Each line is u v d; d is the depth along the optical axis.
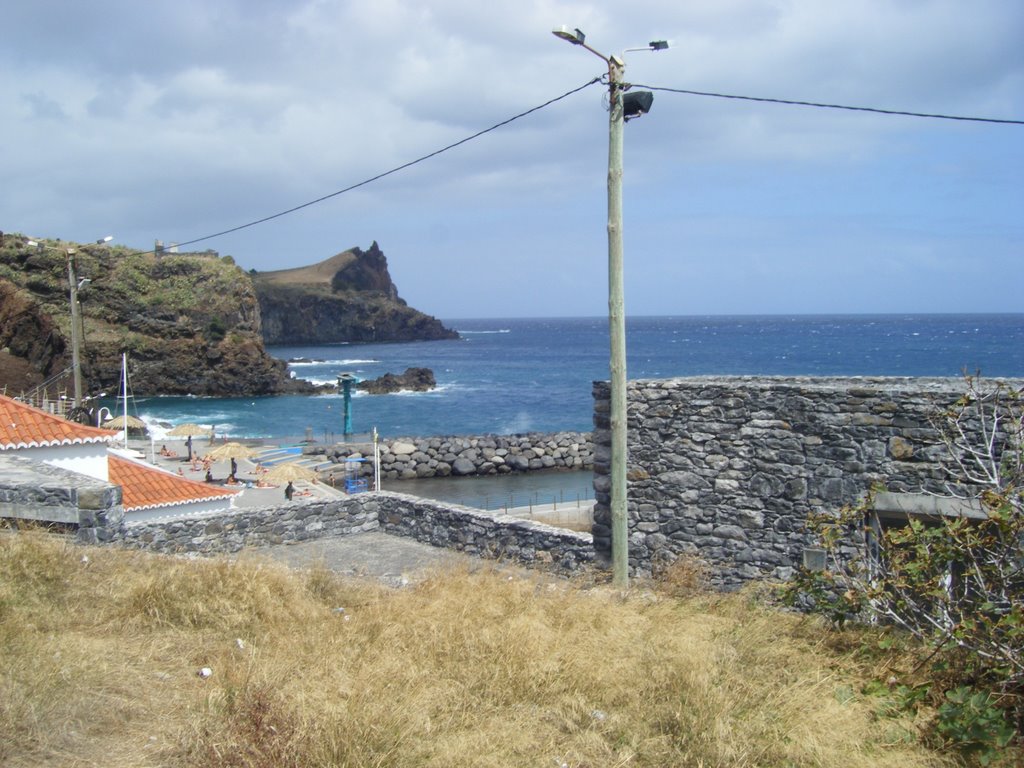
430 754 5.88
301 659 7.58
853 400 10.75
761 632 8.61
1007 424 9.05
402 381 102.31
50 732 5.68
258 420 77.00
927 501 10.11
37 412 17.06
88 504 11.84
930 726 6.61
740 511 11.55
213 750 5.59
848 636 8.69
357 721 6.03
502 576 11.19
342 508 16.19
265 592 9.40
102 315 93.94
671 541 12.05
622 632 8.33
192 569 9.89
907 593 8.29
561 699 6.88
